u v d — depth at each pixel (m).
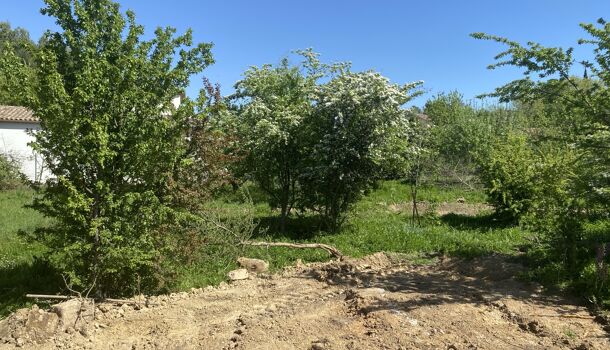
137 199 5.86
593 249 7.11
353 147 10.14
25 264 7.54
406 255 8.52
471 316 5.34
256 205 13.89
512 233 9.96
